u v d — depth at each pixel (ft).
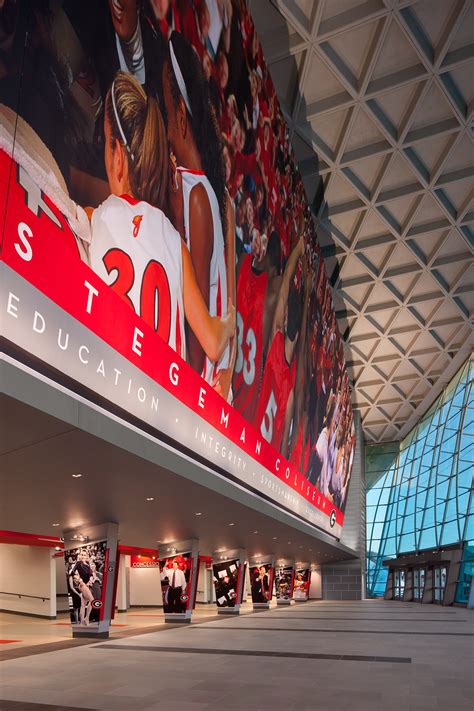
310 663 36.27
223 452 49.65
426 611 99.86
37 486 38.50
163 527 63.72
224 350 49.34
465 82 80.59
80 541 56.08
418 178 96.53
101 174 29.45
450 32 71.97
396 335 143.95
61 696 25.73
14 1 22.86
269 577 114.93
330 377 108.06
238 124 52.29
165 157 37.42
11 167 21.98
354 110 82.64
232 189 50.85
